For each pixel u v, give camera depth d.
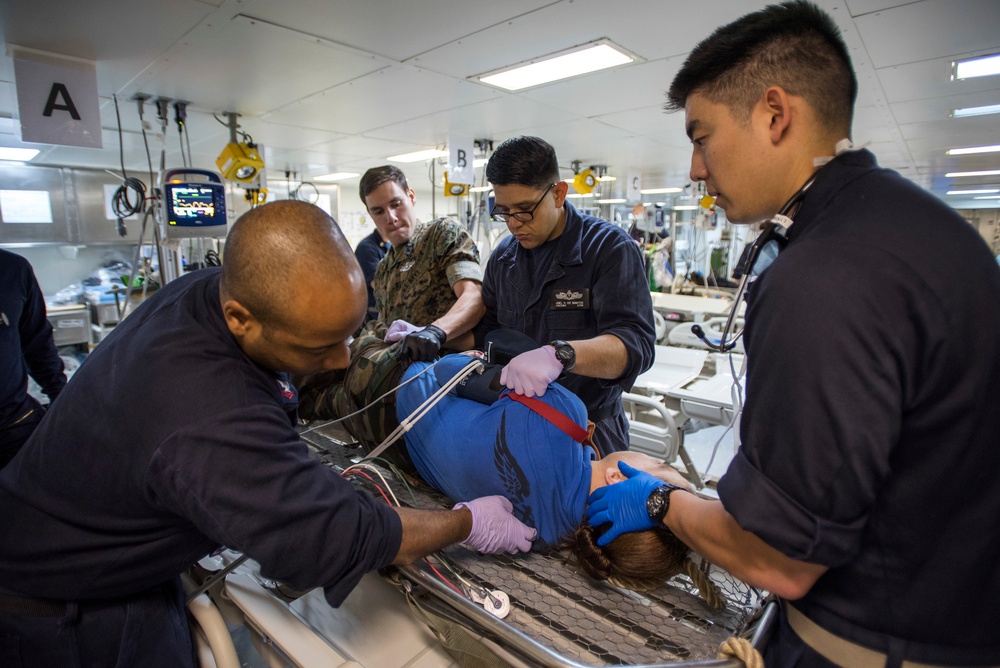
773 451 0.57
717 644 0.84
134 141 3.72
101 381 0.79
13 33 1.81
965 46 2.02
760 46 0.63
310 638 0.97
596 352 1.22
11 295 1.91
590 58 2.20
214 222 2.78
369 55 2.11
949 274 0.53
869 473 0.53
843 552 0.55
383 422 1.39
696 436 3.61
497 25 1.84
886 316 0.52
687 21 1.82
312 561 0.74
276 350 0.77
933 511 0.57
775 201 0.69
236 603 1.08
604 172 5.78
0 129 3.14
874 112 3.04
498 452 1.12
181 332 0.79
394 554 0.83
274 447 0.73
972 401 0.54
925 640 0.60
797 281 0.56
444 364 1.32
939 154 4.53
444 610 0.94
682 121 3.35
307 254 0.69
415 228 2.13
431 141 4.02
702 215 5.60
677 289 5.45
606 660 0.83
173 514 0.80
